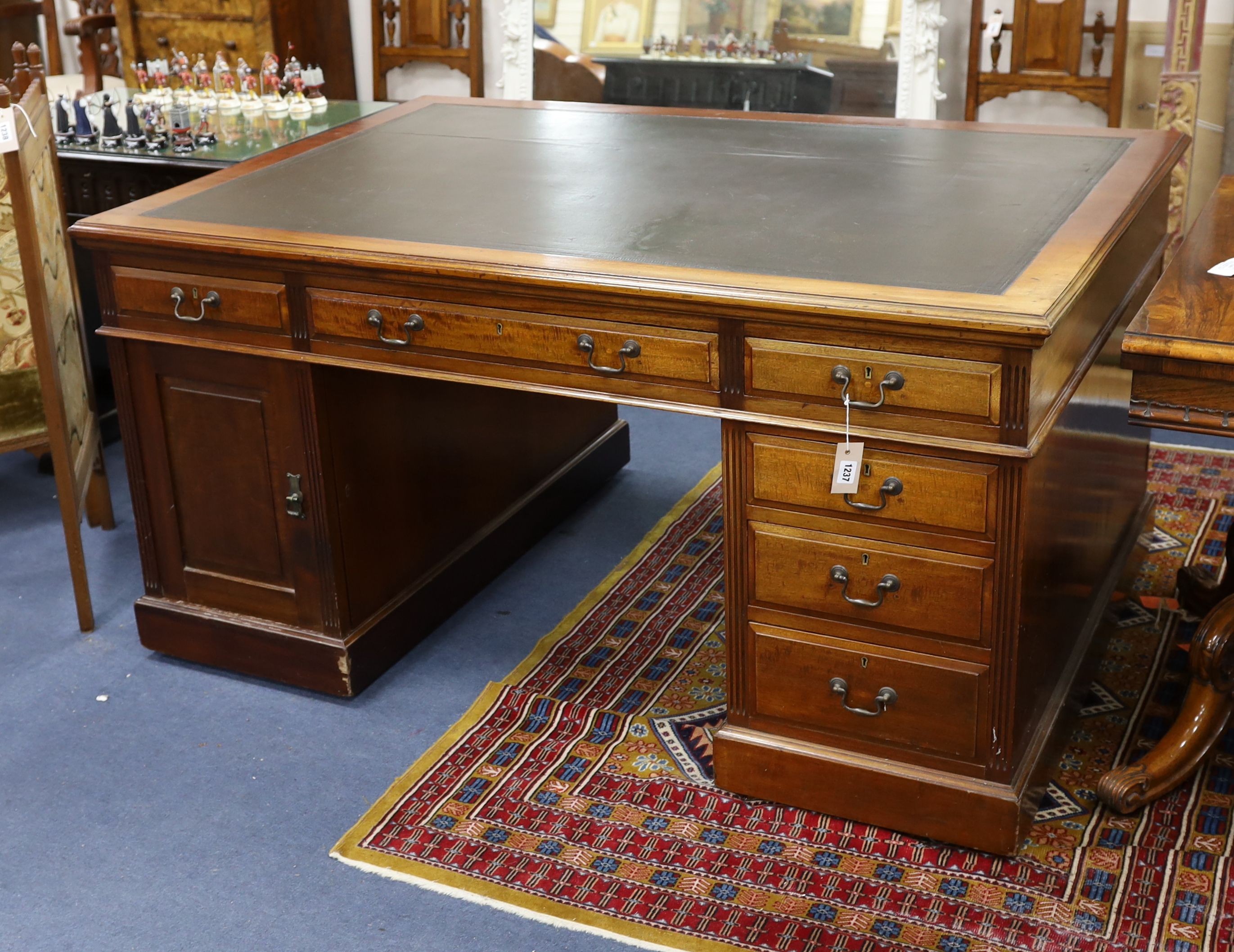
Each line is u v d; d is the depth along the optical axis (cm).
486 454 342
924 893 235
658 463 420
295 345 267
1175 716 283
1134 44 492
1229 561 306
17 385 355
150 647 319
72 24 548
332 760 281
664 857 247
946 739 239
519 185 289
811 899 235
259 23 539
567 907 236
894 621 235
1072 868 239
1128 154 290
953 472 218
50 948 232
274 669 306
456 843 253
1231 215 262
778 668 250
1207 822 250
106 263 281
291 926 235
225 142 388
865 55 505
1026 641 231
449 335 251
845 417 223
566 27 549
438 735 289
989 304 206
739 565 245
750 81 526
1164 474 390
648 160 305
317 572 291
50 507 402
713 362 229
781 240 244
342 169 309
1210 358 194
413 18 571
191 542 305
